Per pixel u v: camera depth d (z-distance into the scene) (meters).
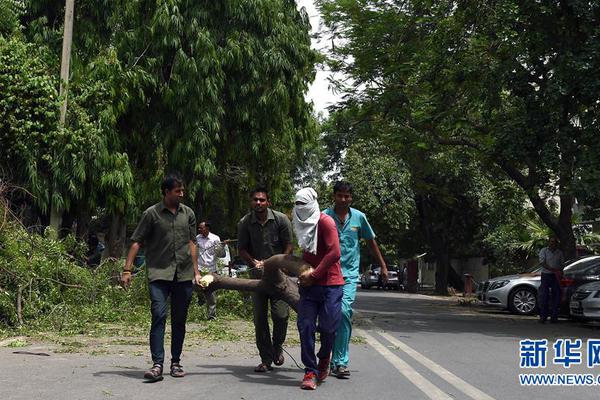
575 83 14.23
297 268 7.11
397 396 6.70
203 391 6.75
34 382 6.95
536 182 17.16
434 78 17.44
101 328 11.61
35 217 16.80
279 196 20.50
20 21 17.17
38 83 15.05
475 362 9.17
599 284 14.94
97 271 13.25
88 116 15.91
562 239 18.81
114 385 6.91
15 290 11.27
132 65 17.12
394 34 20.64
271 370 8.08
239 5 17.70
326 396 6.65
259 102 17.81
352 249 7.87
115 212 16.98
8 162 15.41
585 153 14.27
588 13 14.31
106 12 17.55
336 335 7.70
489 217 33.59
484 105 16.45
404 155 23.06
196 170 16.95
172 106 17.12
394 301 26.69
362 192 37.50
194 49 17.12
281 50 18.17
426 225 37.50
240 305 14.35
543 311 16.36
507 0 15.34
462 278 45.75
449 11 17.66
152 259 7.43
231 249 21.41
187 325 12.96
